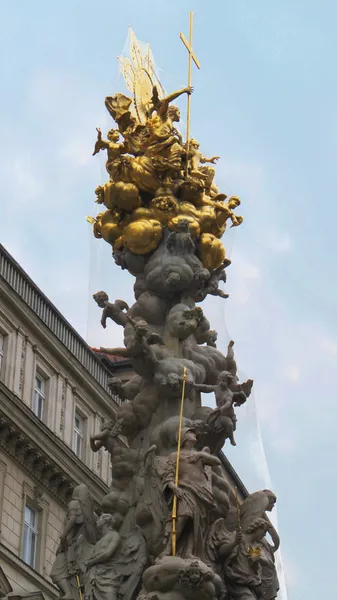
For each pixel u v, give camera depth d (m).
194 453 9.32
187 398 10.13
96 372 29.03
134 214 10.90
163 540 9.05
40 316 27.52
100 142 11.09
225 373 10.09
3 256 26.56
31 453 25.45
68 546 9.45
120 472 9.95
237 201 11.28
